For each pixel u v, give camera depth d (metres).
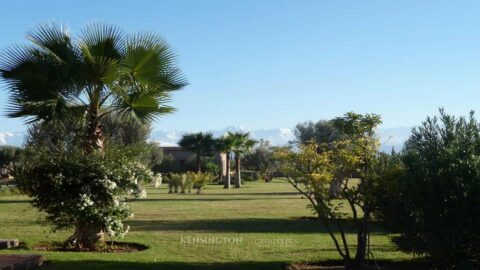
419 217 7.56
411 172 7.65
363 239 8.80
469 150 7.41
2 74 10.98
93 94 11.19
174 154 81.06
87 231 10.80
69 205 10.38
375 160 8.61
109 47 11.09
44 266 8.52
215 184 61.16
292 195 34.88
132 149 11.19
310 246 11.07
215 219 17.05
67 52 10.75
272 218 17.48
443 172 7.26
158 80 11.75
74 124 11.81
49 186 10.51
